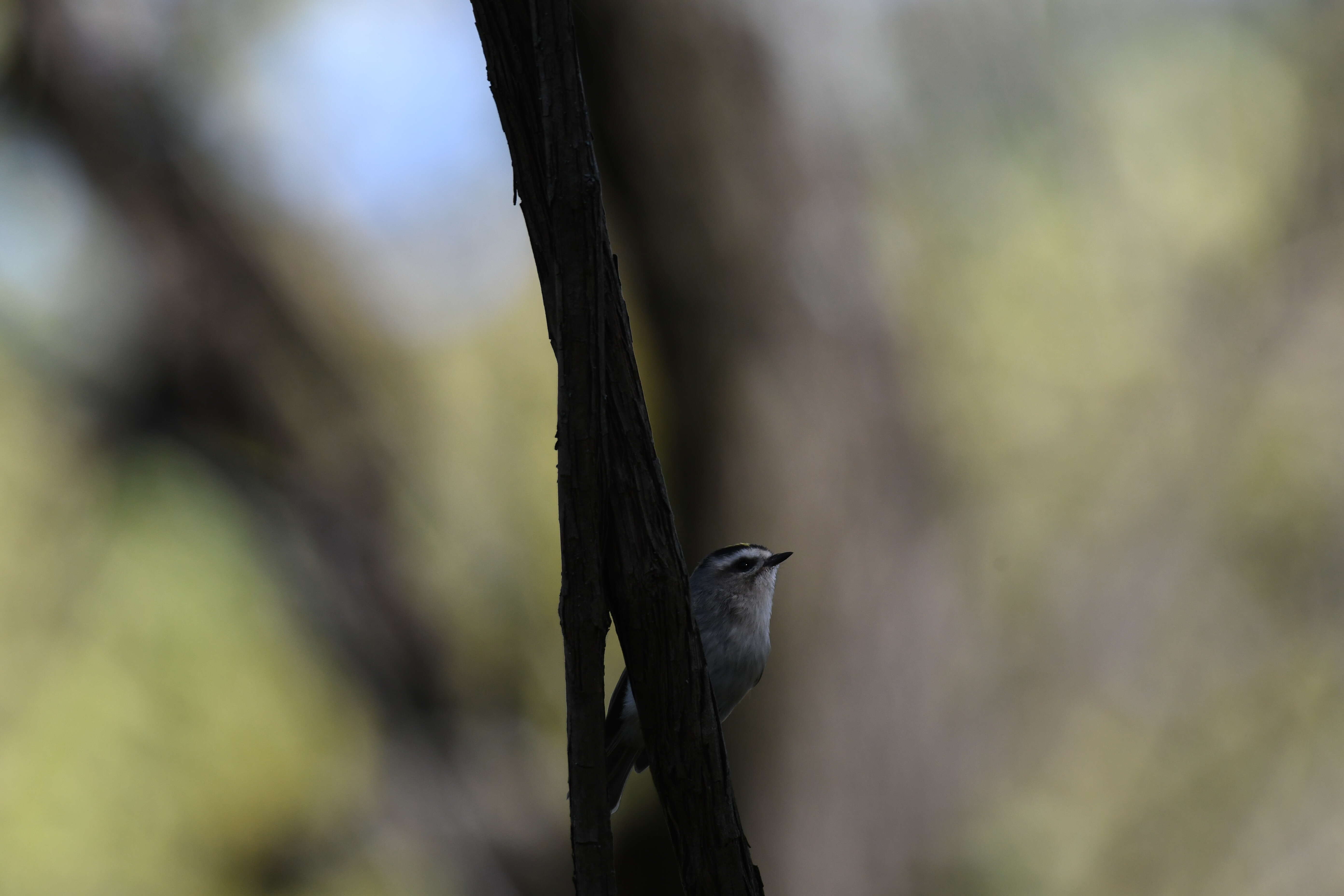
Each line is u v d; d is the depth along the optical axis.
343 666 12.30
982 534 11.06
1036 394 11.54
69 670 12.53
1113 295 11.54
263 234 11.92
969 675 10.88
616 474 3.62
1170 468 11.20
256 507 11.83
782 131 10.20
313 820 12.58
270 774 12.78
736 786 10.55
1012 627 10.98
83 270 11.50
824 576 10.50
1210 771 11.13
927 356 11.27
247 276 11.56
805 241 10.34
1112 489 11.29
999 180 11.36
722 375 10.27
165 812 12.63
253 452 11.80
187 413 11.68
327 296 12.41
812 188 10.39
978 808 10.90
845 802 10.55
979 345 11.53
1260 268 11.34
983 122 11.16
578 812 3.50
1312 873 10.70
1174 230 11.50
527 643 12.97
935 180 11.23
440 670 12.57
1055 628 11.03
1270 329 11.08
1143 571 11.10
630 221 10.25
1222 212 11.52
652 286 10.34
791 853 10.41
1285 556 10.98
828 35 10.63
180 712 12.73
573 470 3.51
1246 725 11.10
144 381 11.63
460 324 13.64
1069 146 11.30
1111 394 11.50
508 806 12.57
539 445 13.18
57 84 10.87
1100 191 11.45
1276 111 11.48
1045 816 11.16
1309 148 11.23
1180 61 11.53
